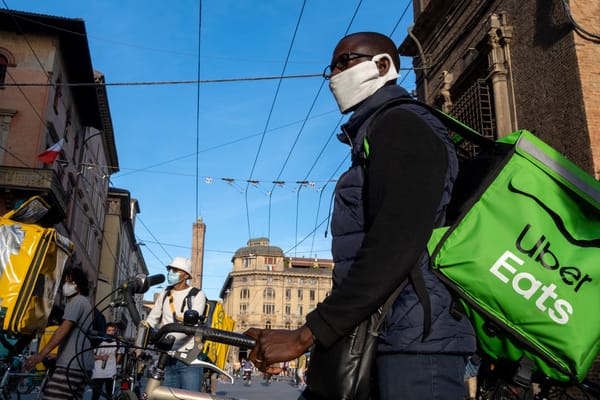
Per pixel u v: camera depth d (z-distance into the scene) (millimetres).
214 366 2307
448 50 13984
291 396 16500
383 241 1249
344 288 1268
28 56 22859
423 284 1366
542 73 10133
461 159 1978
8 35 22891
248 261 96062
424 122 1402
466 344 1392
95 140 35844
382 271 1234
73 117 27719
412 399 1298
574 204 1483
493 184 1507
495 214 1470
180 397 2230
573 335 1383
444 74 13953
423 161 1318
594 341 1406
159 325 5098
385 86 1663
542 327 1397
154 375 2250
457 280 1407
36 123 22250
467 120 12570
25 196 21266
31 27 22859
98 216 39031
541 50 10195
